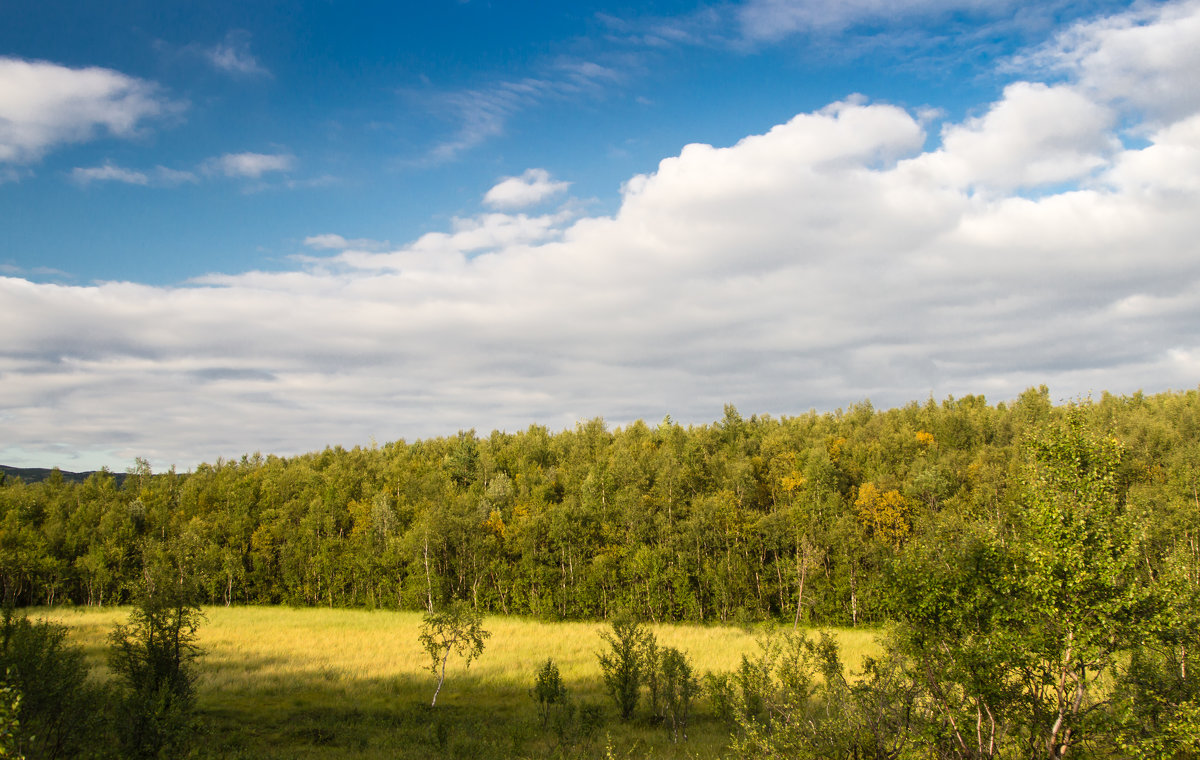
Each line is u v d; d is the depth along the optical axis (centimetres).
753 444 11869
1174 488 6662
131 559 8238
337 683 3522
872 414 14200
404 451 14575
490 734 2672
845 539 6819
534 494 9438
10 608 2067
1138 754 1225
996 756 1336
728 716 2748
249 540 9231
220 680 3491
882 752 1432
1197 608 1267
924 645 1432
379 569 8219
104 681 2811
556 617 7119
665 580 7062
